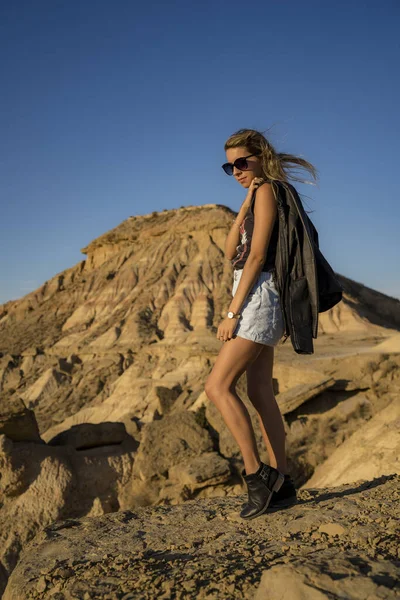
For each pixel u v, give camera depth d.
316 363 22.83
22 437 17.58
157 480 17.38
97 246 108.88
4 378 75.25
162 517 4.03
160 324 75.62
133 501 16.80
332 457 16.91
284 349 36.78
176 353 63.00
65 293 100.38
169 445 17.98
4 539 15.59
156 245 96.69
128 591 2.58
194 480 16.28
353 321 66.19
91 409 53.34
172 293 82.25
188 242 92.31
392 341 25.97
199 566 2.81
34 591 2.97
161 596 2.44
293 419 19.34
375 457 13.51
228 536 3.39
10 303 108.44
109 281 95.88
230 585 2.40
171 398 31.20
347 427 18.88
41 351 80.06
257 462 3.59
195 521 3.85
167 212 113.19
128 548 3.44
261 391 3.76
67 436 18.77
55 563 3.33
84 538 3.73
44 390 66.75
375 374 20.56
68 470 17.23
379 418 16.38
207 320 73.56
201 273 83.88
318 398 19.91
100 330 78.94
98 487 17.66
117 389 55.91
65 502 16.67
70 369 70.75
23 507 16.33
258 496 3.59
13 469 16.62
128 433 19.97
